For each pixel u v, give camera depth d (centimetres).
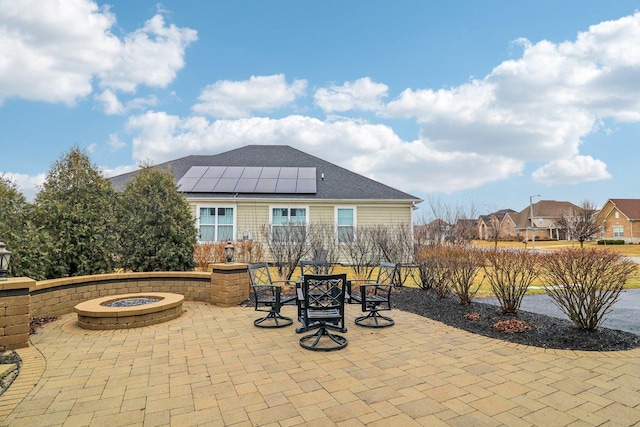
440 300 754
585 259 493
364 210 1491
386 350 446
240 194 1455
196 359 416
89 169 792
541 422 269
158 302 628
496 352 436
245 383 345
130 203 837
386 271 765
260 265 639
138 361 409
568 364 392
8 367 375
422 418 275
